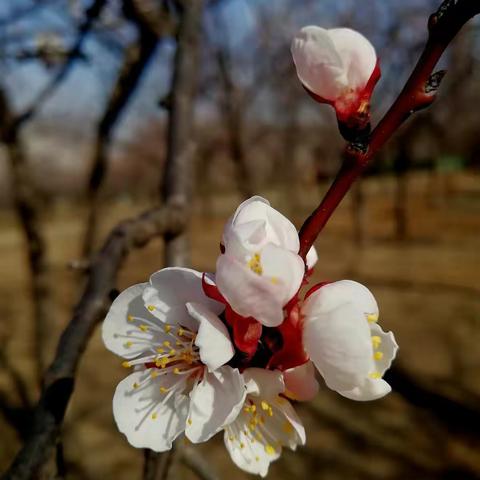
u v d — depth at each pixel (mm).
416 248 12594
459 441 5055
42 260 2723
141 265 10414
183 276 1076
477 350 6629
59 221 20281
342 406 5715
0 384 5422
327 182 14594
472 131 16172
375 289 9258
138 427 1059
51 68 2682
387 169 17844
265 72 8102
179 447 1561
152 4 2363
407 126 11742
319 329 982
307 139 13305
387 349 1024
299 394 1066
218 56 6234
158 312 1080
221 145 10672
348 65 1023
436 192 21094
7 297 9711
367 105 1016
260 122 11664
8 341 7270
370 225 16125
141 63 2432
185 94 2100
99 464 4664
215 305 1064
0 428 4500
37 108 2609
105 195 2711
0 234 19750
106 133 2592
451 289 9102
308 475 4699
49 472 1039
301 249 1008
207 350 970
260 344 1036
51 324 2744
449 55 7301
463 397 5562
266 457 1089
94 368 6258
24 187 2650
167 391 1086
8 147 2611
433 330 7328
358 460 4883
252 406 1088
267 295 912
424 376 6008
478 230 14312
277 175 15992
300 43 1033
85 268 1546
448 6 935
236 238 931
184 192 1954
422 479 4625
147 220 1684
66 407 1110
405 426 5324
